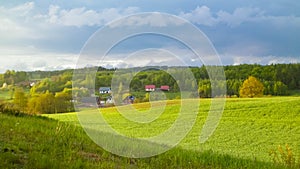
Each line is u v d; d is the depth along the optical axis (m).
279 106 41.62
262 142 30.20
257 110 40.72
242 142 29.52
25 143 8.95
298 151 28.06
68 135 11.80
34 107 28.42
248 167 10.88
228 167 10.58
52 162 7.21
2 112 16.64
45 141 9.80
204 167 10.19
